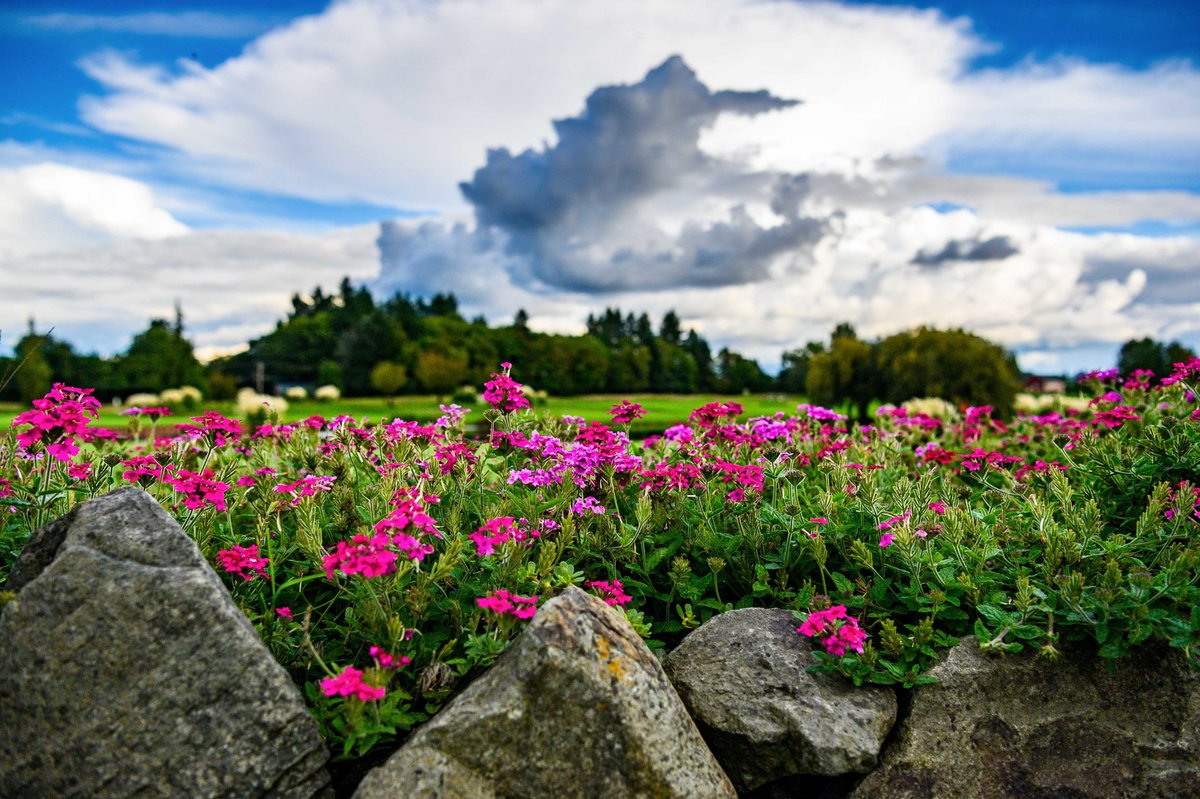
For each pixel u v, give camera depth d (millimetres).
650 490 3934
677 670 3023
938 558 3166
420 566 3232
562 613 2441
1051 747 2797
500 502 3688
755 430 4387
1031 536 3447
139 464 3512
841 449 4441
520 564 2918
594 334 123812
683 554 3807
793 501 3605
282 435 5008
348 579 2986
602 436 4066
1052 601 2957
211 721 2195
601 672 2348
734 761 2814
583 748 2293
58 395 3102
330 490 3854
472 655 2680
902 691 2979
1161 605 2998
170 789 2133
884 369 26422
